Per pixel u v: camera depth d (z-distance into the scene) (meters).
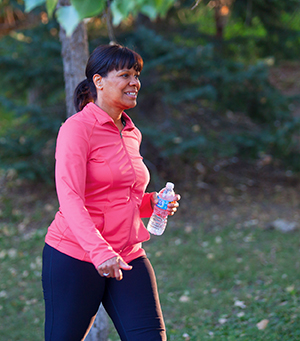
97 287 2.49
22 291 6.86
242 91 10.36
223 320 5.17
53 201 10.85
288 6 9.75
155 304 2.55
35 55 9.52
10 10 11.73
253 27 10.77
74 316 2.43
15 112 9.56
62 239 2.48
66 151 2.38
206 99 9.92
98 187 2.49
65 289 2.43
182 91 9.73
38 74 9.65
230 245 8.27
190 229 9.24
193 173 11.38
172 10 10.14
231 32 11.68
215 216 9.90
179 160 11.04
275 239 8.41
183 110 11.09
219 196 10.77
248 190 11.12
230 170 11.88
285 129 10.25
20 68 9.64
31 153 10.16
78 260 2.45
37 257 8.23
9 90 10.34
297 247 7.90
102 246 2.16
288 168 11.31
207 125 10.95
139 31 9.65
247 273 6.87
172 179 11.09
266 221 9.46
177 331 5.11
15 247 8.83
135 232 2.62
